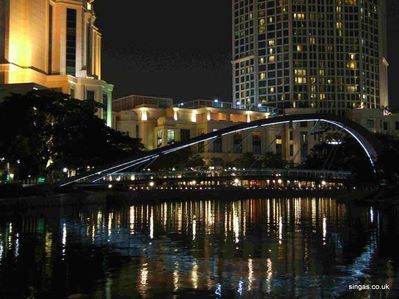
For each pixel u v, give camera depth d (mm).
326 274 29219
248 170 119812
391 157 88125
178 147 97438
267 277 28609
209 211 83250
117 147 115625
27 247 39906
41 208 79688
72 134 95750
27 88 145000
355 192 118125
